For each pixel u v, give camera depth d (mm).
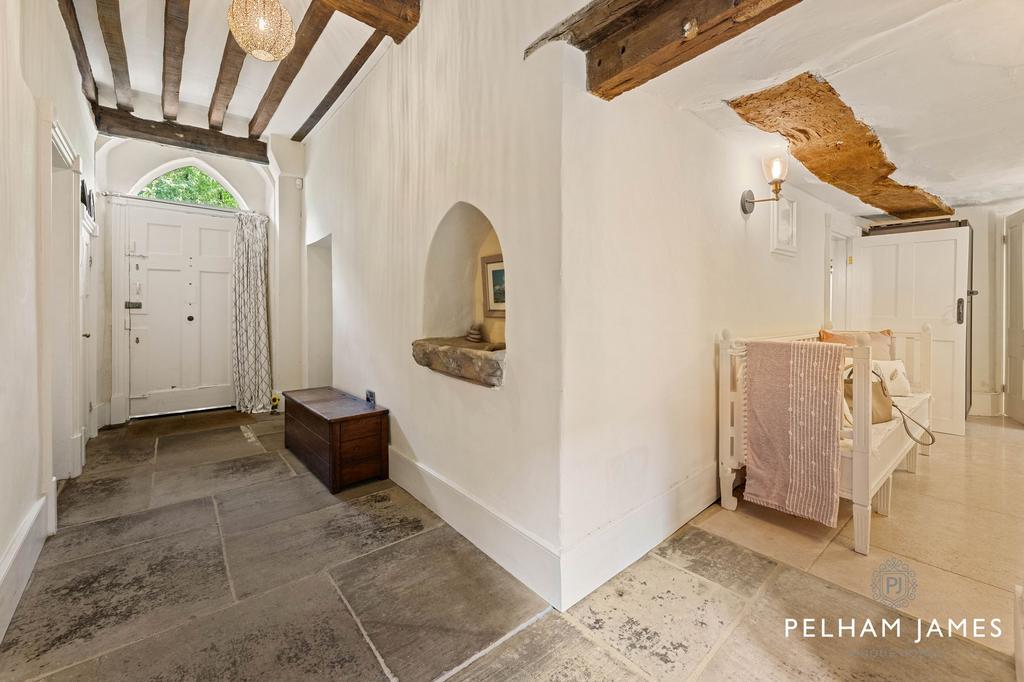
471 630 1514
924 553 1960
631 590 1725
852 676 1309
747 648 1422
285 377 4613
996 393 4395
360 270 3248
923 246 4043
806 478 2086
